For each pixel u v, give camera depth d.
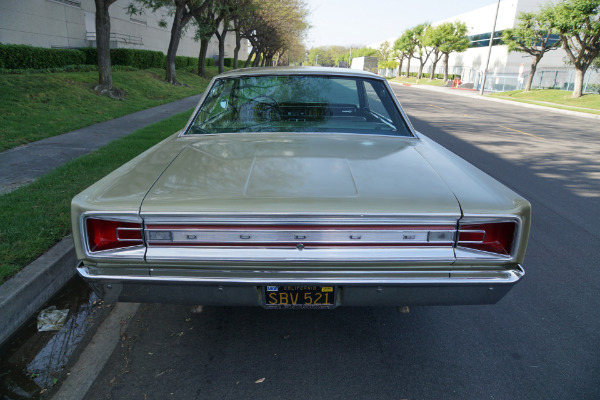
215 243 1.82
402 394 2.11
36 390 2.10
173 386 2.13
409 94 29.02
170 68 20.33
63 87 12.63
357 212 1.78
